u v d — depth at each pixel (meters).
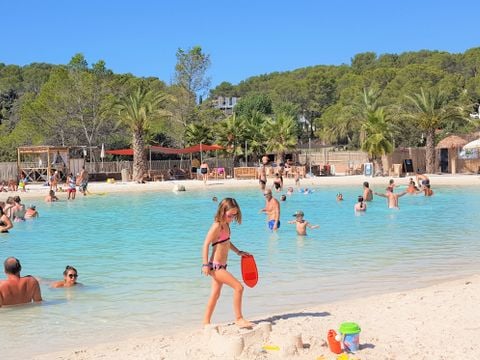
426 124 48.00
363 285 9.76
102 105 58.44
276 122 57.81
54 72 59.66
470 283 9.34
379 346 6.24
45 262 12.70
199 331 7.16
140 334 7.30
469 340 6.38
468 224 17.94
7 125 83.31
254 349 6.05
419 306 7.87
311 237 15.56
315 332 6.74
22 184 37.19
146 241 15.75
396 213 21.55
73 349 6.75
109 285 10.09
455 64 109.81
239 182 43.41
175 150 52.81
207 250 6.74
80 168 49.62
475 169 48.88
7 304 8.72
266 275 10.62
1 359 6.48
